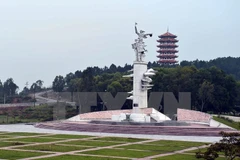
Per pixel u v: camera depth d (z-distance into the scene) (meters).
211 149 38.41
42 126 100.81
